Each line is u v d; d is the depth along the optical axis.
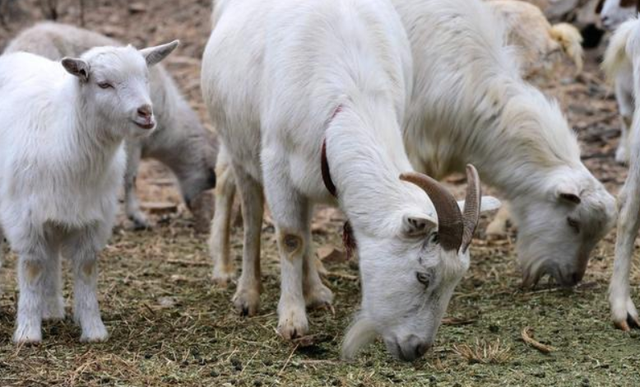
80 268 6.50
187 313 7.25
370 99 6.23
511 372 6.18
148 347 6.51
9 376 5.93
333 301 7.57
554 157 7.65
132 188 9.94
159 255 8.99
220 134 7.25
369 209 5.91
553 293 7.88
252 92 6.68
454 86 7.59
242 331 6.86
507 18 9.46
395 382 5.99
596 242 7.68
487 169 7.82
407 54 7.02
